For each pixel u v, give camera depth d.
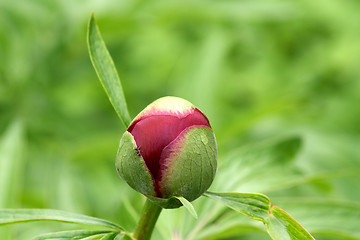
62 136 0.70
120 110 0.40
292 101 0.70
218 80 0.75
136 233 0.40
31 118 0.70
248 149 0.46
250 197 0.38
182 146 0.37
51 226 0.50
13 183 0.47
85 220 0.39
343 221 0.44
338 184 0.69
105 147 0.65
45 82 0.71
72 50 0.70
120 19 0.64
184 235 0.45
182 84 0.71
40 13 0.68
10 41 0.68
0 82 0.70
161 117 0.37
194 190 0.38
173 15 0.68
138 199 0.51
